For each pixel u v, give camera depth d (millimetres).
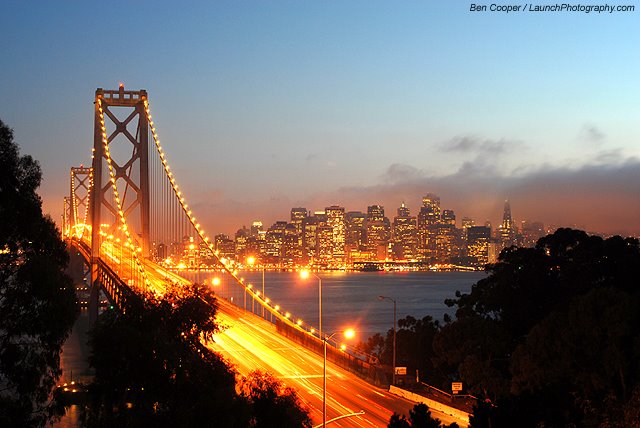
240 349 111750
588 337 78500
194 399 50812
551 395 55406
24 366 50656
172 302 58719
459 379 107438
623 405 59438
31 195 54281
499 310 116312
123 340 50812
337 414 79125
